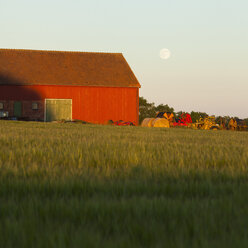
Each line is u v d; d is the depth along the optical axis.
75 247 7.47
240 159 21.47
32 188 12.95
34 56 138.00
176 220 9.30
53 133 45.31
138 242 7.89
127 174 16.20
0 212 10.16
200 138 43.34
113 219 9.46
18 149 24.75
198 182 14.85
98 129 61.91
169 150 26.39
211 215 9.62
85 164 19.36
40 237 8.02
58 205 10.59
